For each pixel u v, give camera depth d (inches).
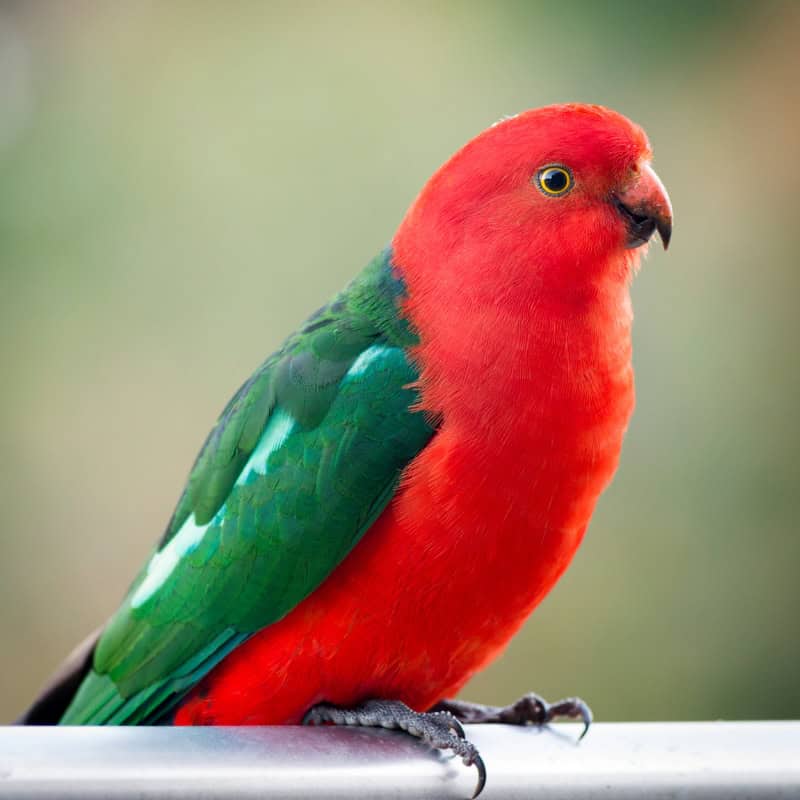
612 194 246.7
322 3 478.0
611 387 244.4
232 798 183.6
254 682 255.3
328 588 245.3
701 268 446.3
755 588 426.3
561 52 461.1
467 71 464.8
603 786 196.4
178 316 470.9
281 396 256.1
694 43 458.0
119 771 179.2
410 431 240.5
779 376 437.1
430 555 237.6
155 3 491.5
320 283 461.1
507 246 244.5
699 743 202.4
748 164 454.9
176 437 471.5
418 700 254.2
